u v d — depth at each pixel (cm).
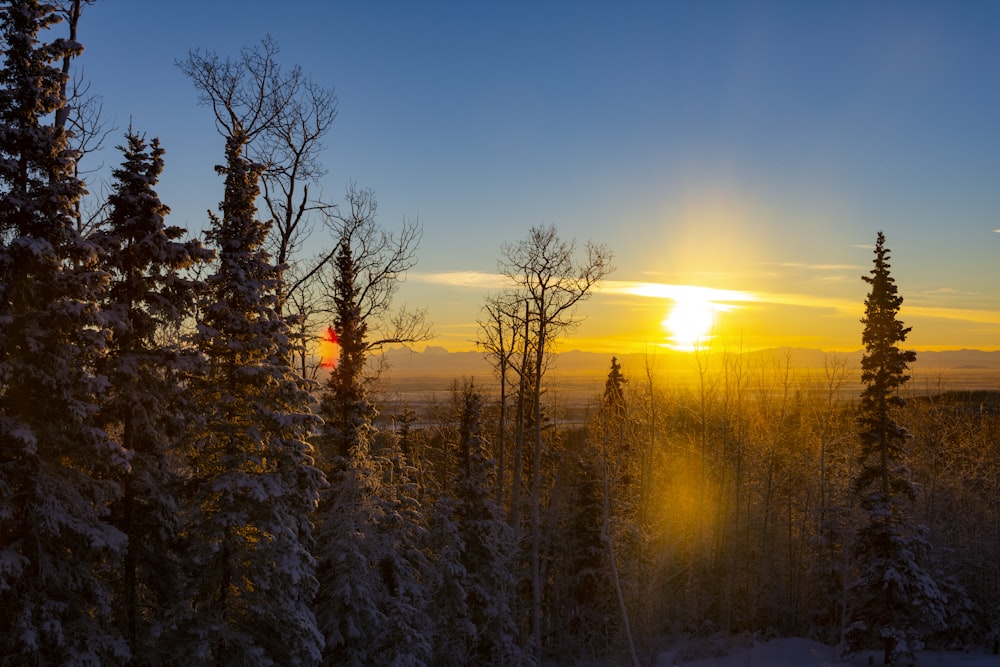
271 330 2005
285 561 1947
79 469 1788
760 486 5331
